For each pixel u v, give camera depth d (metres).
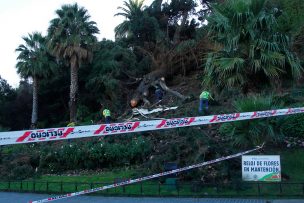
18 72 38.50
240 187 11.58
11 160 19.16
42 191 13.48
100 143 18.47
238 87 14.79
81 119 33.47
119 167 16.92
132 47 39.81
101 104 34.34
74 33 33.50
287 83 15.55
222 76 14.41
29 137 6.63
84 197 12.20
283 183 10.98
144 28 37.56
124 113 29.70
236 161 13.35
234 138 14.05
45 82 39.59
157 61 33.81
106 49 37.38
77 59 33.59
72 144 19.17
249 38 14.32
